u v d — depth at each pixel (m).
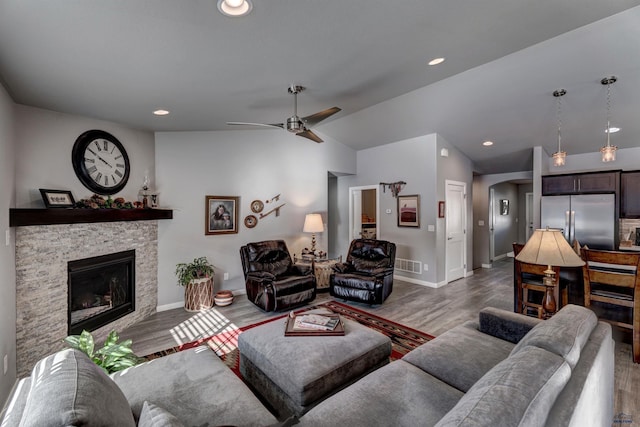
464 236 6.07
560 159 3.59
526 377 1.00
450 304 4.32
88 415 0.86
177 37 1.71
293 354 1.97
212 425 1.36
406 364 1.83
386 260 4.61
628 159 4.89
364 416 1.37
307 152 5.64
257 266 4.33
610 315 3.00
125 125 3.65
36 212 2.46
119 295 3.52
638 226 4.77
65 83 2.28
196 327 3.51
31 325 2.50
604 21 2.44
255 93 2.84
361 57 2.27
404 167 5.72
